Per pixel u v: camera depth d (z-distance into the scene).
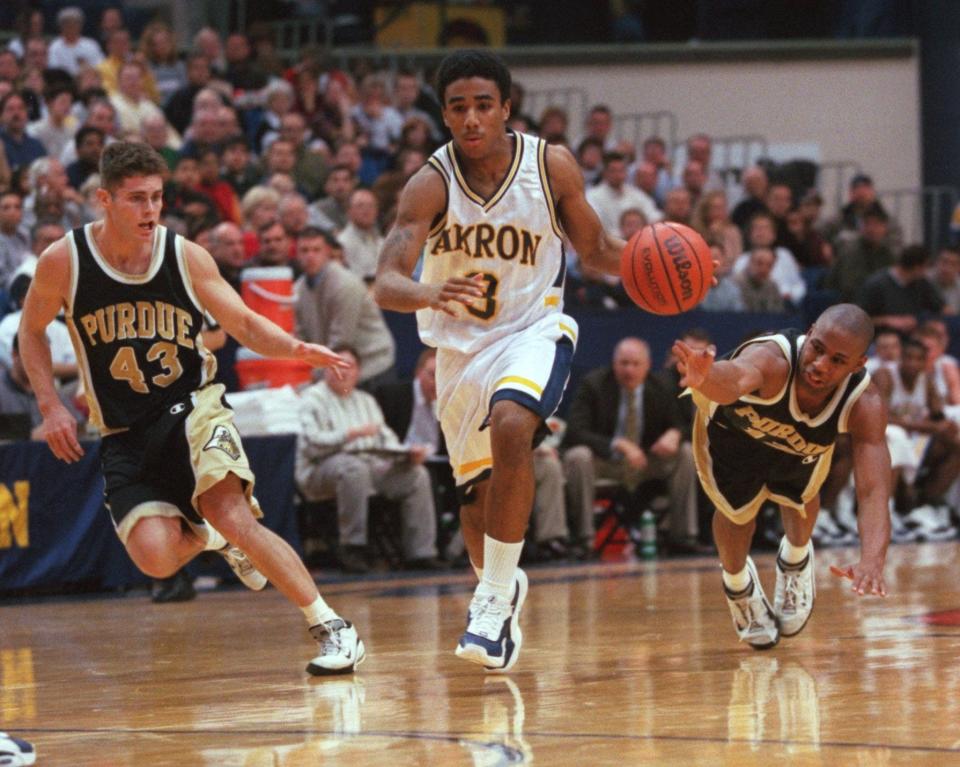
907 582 20.17
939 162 45.16
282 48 44.22
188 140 34.00
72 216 27.50
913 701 9.94
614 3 48.84
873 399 12.10
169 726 9.85
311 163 34.25
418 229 11.92
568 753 8.41
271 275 24.73
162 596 21.19
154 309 11.98
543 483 26.30
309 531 25.88
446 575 24.56
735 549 12.98
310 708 10.42
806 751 8.27
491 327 12.13
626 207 34.94
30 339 12.10
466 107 11.72
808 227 38.00
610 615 16.86
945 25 44.78
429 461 26.02
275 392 24.67
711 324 30.69
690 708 9.89
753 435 12.27
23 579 21.86
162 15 44.72
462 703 10.44
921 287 34.00
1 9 42.19
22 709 10.93
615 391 27.53
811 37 48.84
